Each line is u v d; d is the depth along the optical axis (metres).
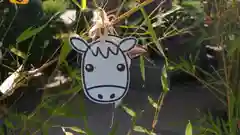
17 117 0.88
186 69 0.97
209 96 2.32
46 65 0.83
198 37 1.00
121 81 0.75
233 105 0.93
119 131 2.25
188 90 2.91
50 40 0.99
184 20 0.92
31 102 1.56
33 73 0.83
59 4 0.88
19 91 0.99
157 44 0.81
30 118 0.86
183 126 2.55
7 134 0.88
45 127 0.86
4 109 0.89
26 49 1.04
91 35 0.75
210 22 0.95
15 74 0.84
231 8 0.93
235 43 0.89
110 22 0.76
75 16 0.82
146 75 2.31
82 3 0.78
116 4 0.80
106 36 0.74
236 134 0.94
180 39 1.10
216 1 0.94
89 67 0.74
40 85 1.00
